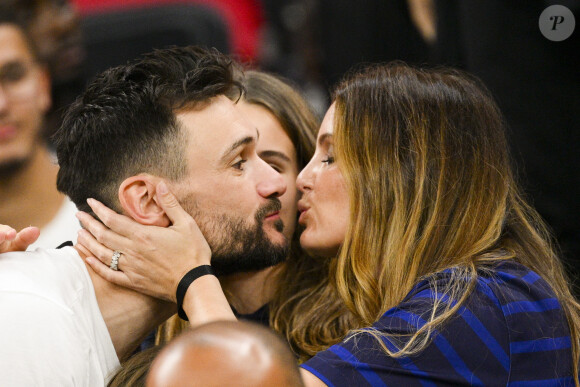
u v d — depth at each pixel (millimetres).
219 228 6027
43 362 4980
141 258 5695
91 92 6137
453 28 9414
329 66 11453
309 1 13156
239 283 7086
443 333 5312
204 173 5949
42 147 8594
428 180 6141
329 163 6691
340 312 7027
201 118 5969
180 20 9406
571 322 5820
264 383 3301
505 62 8383
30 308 5113
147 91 5918
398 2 10688
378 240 6230
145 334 6008
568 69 8289
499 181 6266
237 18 12680
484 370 5320
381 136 6270
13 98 8336
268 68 13109
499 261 5875
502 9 8352
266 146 7250
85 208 6020
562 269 7020
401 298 5945
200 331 3465
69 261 5703
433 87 6375
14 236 5543
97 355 5438
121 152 5887
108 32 9352
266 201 6191
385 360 5266
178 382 3291
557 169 8336
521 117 8352
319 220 6621
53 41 8594
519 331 5434
